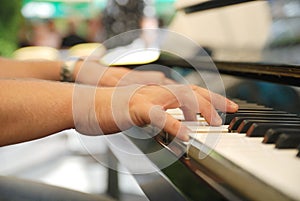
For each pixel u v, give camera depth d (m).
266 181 0.30
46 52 2.06
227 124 0.56
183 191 0.45
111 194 1.10
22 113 0.47
